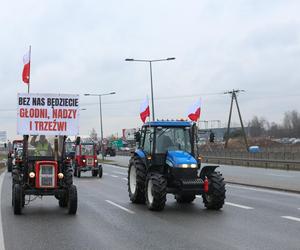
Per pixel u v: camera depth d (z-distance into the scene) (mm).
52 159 14625
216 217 13188
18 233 10789
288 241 9734
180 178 14562
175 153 15164
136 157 16859
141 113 19641
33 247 9234
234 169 39781
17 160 14930
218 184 14562
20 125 14750
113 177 33250
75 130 15102
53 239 10062
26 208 15375
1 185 25031
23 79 16922
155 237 10250
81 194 20266
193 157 15430
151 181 14719
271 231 10922
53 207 15672
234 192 20656
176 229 11250
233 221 12445
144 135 16641
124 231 11016
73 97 15133
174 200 17500
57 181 14227
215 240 9875
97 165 33375
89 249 9047
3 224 12086
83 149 33375
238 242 9648
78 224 12070
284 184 23703
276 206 15609
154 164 15297
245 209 14883
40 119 14906
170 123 15727
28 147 14641
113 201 17469
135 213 14109
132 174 17281
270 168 41375
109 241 9828
